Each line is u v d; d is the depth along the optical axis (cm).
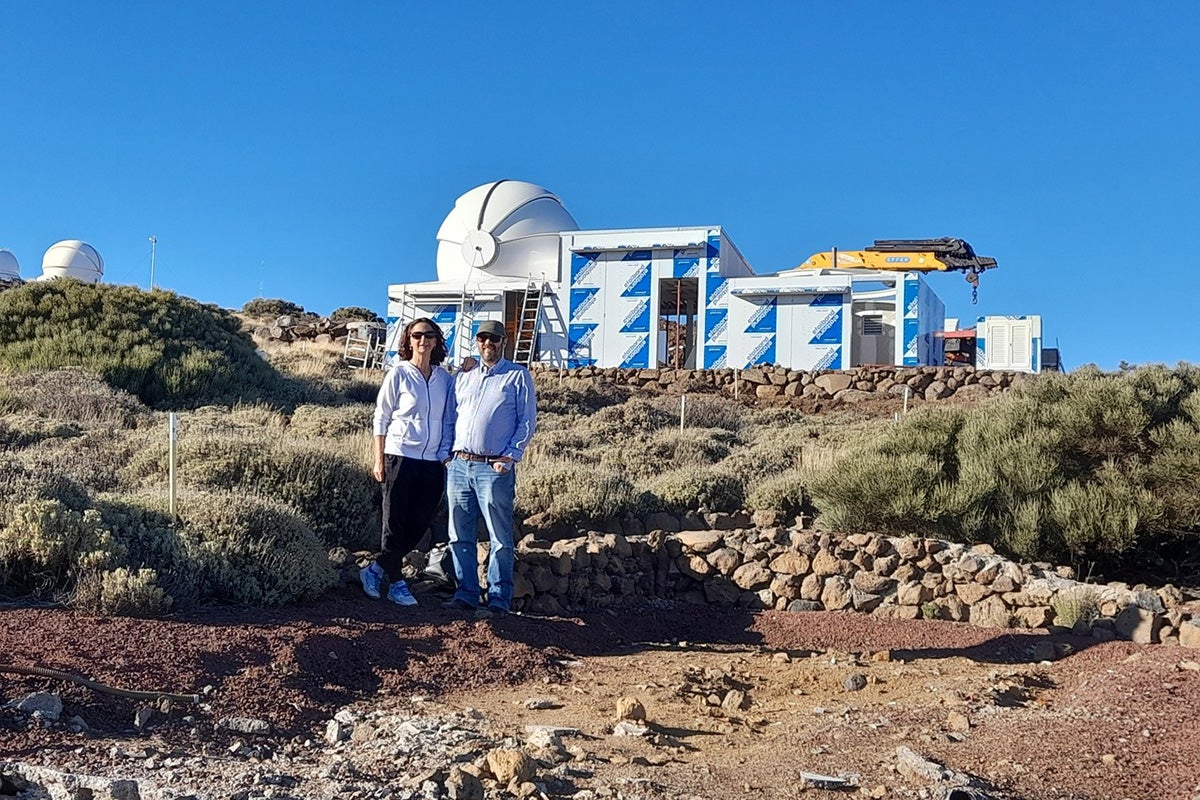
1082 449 1042
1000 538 943
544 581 785
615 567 835
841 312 3136
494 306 3553
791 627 779
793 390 2838
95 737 389
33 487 688
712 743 450
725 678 604
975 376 2691
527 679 575
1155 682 557
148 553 646
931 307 3356
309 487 876
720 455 1573
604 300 3347
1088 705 512
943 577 823
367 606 678
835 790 370
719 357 3241
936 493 945
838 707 529
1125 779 387
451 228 3828
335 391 2191
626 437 1738
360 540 886
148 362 1819
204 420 1423
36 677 432
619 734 450
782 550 856
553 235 3738
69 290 2056
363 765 379
